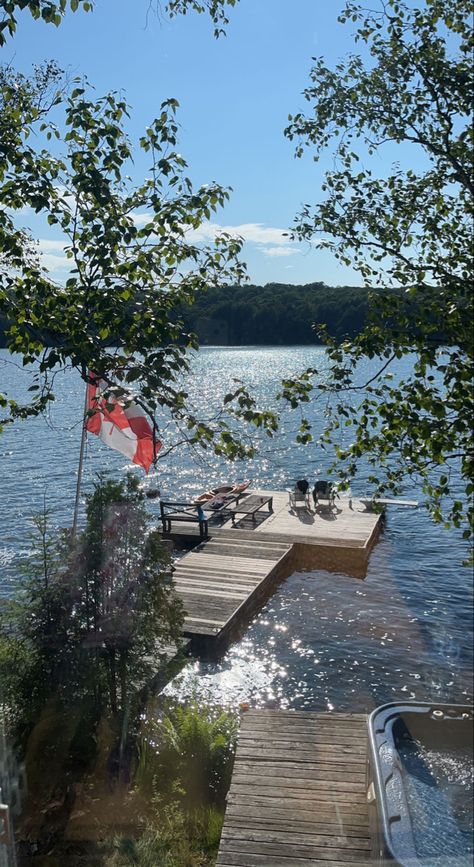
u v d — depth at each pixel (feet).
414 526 41.50
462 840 8.23
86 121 16.38
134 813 19.56
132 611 22.70
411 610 20.04
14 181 16.49
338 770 19.53
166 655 24.00
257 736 22.66
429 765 9.21
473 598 17.61
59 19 15.57
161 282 16.30
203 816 19.71
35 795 19.67
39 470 110.32
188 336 15.15
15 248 16.80
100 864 17.08
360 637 23.36
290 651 32.07
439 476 19.19
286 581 48.57
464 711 9.78
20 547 45.52
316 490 74.43
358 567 36.22
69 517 72.74
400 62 19.38
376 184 20.88
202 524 63.21
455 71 18.69
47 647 21.95
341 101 20.51
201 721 23.30
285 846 16.72
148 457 34.94
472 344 15.69
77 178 15.57
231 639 38.93
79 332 14.65
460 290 16.81
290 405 17.51
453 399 15.67
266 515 71.41
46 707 21.08
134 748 21.86
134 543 23.24
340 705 22.24
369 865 14.38
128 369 14.33
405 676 15.93
